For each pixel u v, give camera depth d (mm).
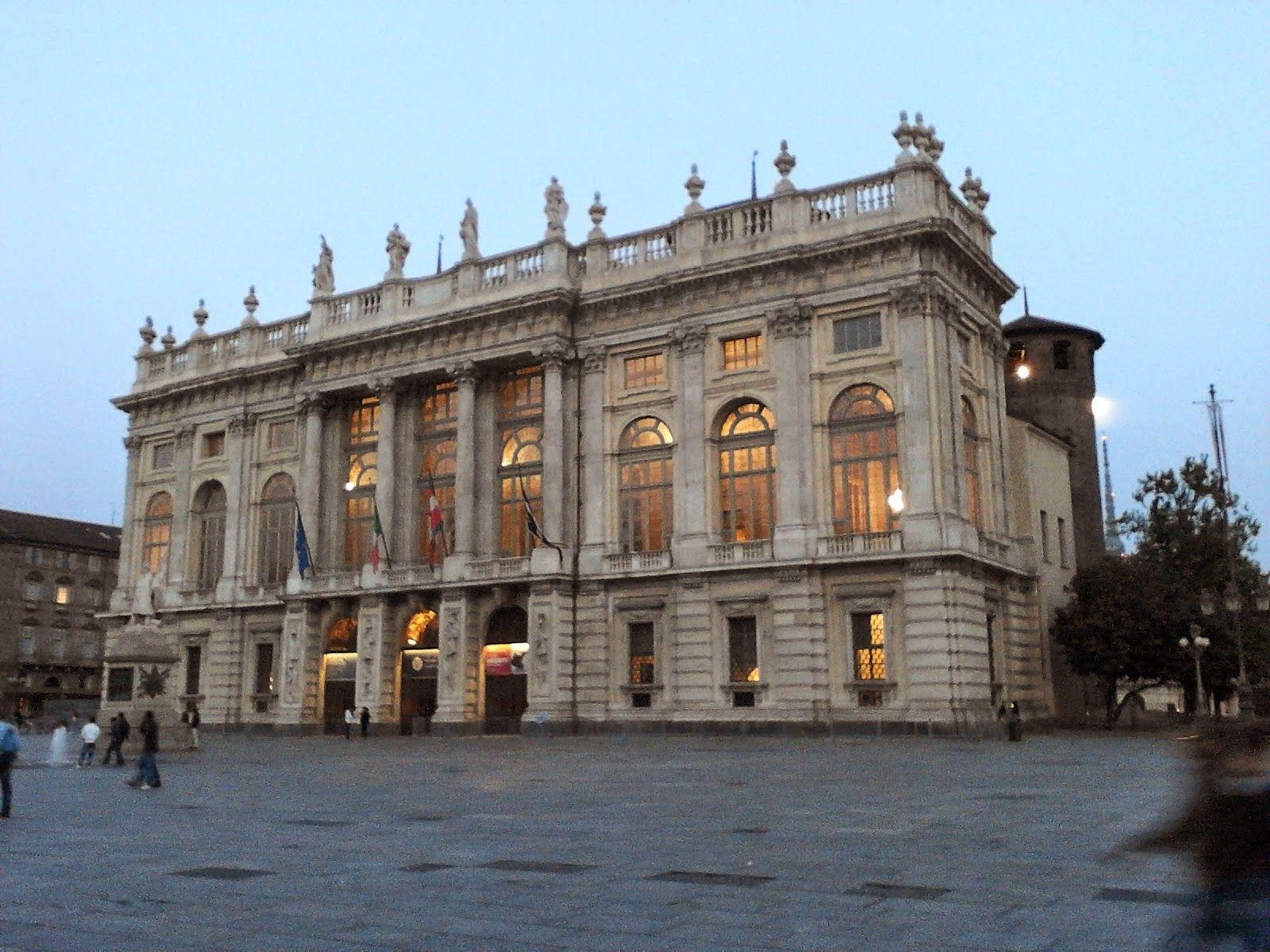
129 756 37594
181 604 63094
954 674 41375
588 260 52281
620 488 50188
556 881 11445
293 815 18453
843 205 46688
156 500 67500
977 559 43188
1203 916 5742
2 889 11305
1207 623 49062
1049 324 63531
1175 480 55250
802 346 46094
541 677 48250
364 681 53219
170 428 66750
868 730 42281
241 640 60719
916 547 42438
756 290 47500
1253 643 50344
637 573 47750
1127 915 9492
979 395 48594
